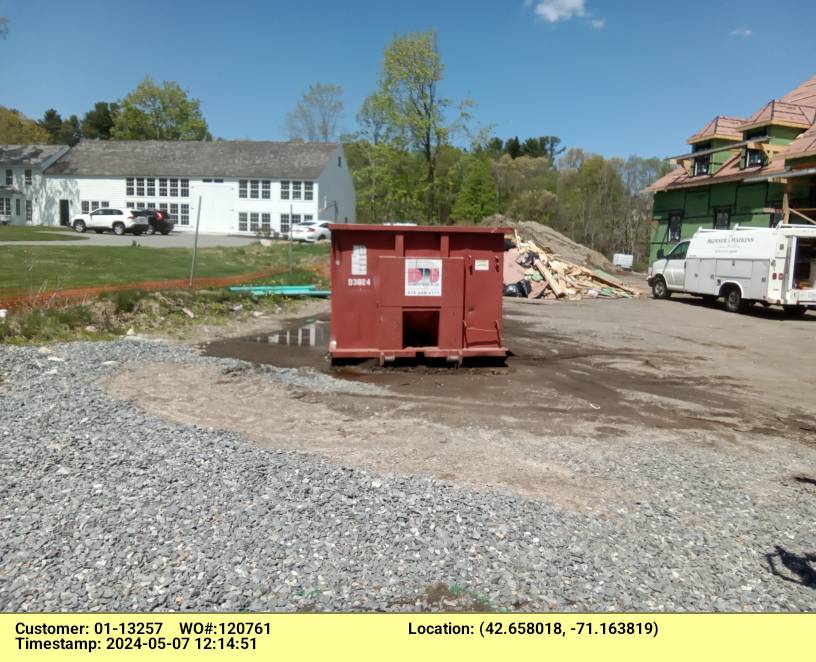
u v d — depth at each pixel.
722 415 8.19
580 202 63.31
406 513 4.48
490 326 10.81
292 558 3.84
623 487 5.42
